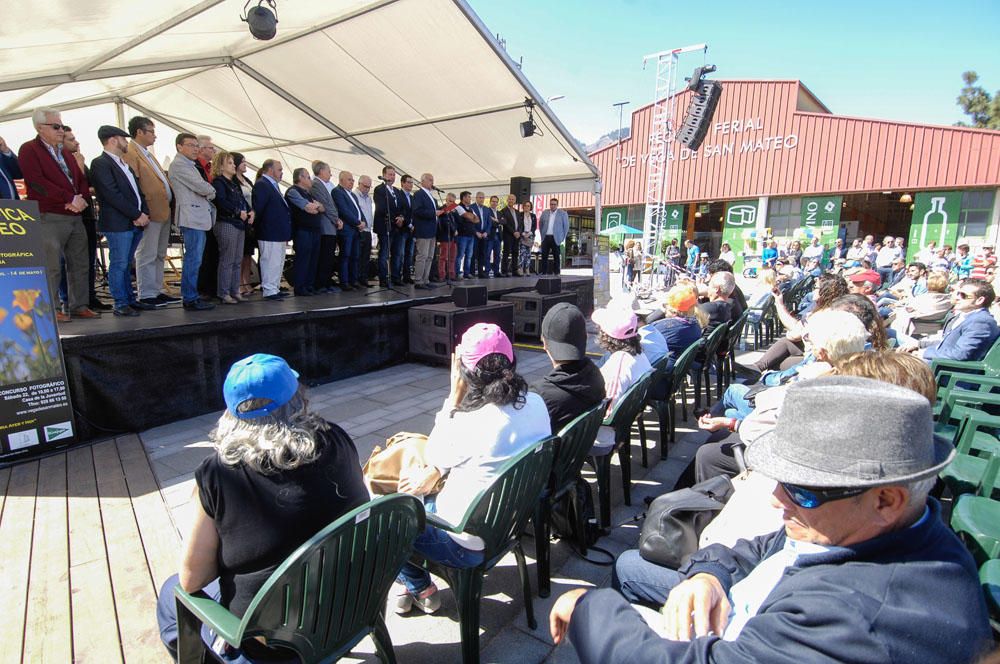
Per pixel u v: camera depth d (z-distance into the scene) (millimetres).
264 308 5242
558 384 2457
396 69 7086
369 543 1393
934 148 18453
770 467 938
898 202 23844
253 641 1397
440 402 4832
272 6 5039
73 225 4230
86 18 4371
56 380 3463
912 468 822
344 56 6848
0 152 4895
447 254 8594
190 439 3807
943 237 19000
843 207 24031
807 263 16250
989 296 3793
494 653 1953
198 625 1424
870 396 849
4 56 4684
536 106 7648
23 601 2070
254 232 5883
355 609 1440
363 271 7695
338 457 1462
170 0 4551
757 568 1245
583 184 10203
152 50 5809
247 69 7328
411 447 2297
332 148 10172
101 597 2102
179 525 2641
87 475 3188
